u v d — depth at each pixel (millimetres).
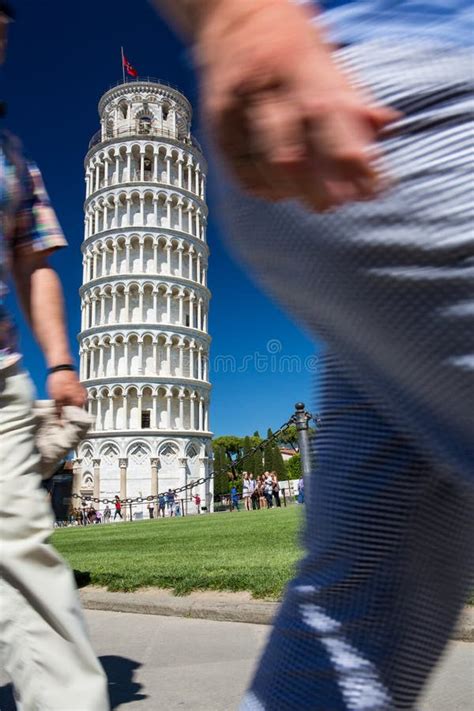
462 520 1211
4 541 1767
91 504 64812
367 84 908
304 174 811
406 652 1172
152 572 6152
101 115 81688
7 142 2232
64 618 1773
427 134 874
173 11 857
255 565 6344
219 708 2842
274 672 1225
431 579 1200
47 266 2447
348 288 964
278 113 761
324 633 1177
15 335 2055
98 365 70312
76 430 2248
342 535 1214
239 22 762
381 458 1198
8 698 2979
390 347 979
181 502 64312
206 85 812
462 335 883
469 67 900
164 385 68562
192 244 75875
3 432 1872
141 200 73125
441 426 1014
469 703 2641
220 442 118812
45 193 2457
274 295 1230
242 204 1135
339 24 992
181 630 4410
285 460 108375
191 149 78562
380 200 879
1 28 2279
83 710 1729
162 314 71375
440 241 861
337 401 1305
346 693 1130
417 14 949
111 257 73062
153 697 3021
